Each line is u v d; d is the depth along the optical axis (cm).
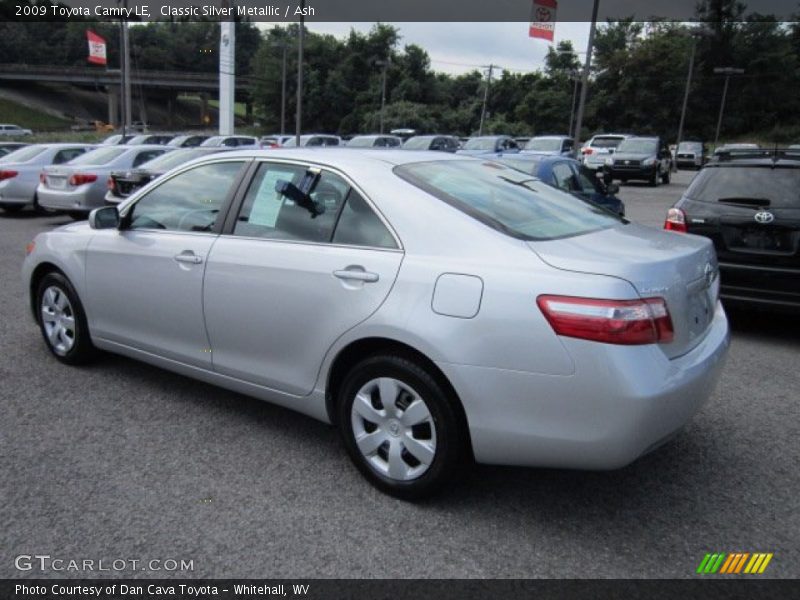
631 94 7138
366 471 335
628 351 269
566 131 7262
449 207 321
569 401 274
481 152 2172
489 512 317
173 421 409
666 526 309
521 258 292
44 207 1295
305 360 347
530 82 7750
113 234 445
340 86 6706
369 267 320
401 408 318
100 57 5038
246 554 283
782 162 591
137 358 445
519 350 280
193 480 341
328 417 349
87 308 464
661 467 365
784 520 315
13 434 386
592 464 279
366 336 318
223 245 380
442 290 297
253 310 362
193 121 11538
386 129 6134
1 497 320
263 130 6994
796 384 499
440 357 294
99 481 337
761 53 7581
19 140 4747
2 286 768
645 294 277
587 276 276
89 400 438
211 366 394
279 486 337
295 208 362
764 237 579
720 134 7588
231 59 5197
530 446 286
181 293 397
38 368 493
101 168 1273
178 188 421
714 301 350
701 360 303
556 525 308
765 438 403
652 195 2241
